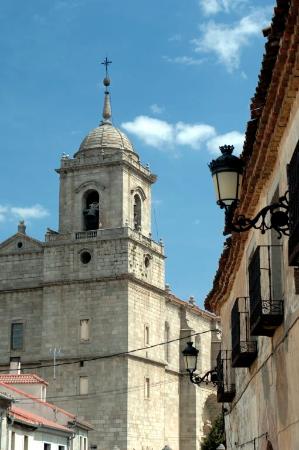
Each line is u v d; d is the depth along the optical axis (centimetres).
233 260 2523
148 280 10269
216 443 11150
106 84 11044
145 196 10562
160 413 10256
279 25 1487
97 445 9406
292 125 1505
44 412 7025
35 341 9994
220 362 3012
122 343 9619
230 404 3047
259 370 2034
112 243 9894
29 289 10169
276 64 1445
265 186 1852
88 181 10225
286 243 1598
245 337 2241
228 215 1420
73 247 10031
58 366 9744
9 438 5338
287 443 1608
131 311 9775
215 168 1423
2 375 7856
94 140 10469
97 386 9569
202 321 12875
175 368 11675
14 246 10369
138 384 9762
